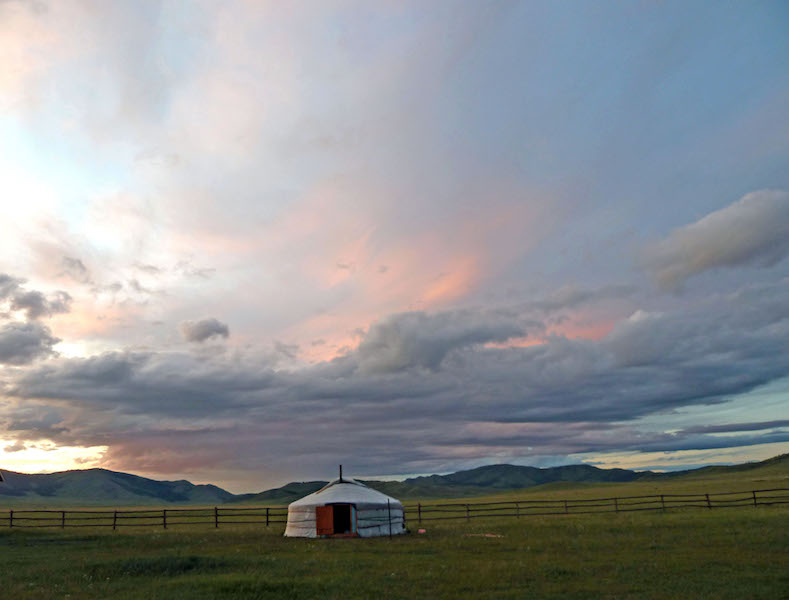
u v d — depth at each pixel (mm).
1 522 78125
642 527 37031
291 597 17906
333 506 39562
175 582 20172
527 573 21547
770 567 21906
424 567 23359
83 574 22016
